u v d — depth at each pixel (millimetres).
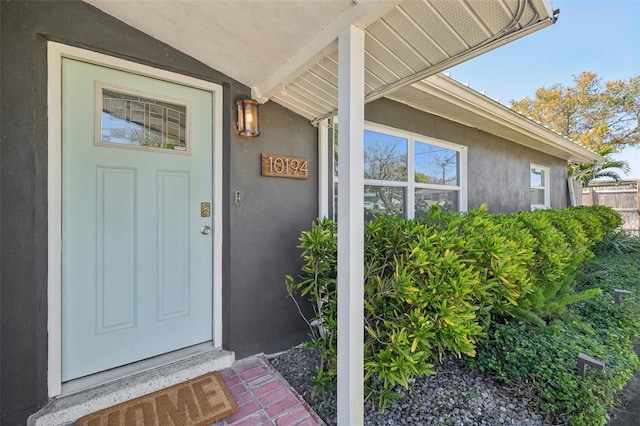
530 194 5996
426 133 3691
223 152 2191
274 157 2338
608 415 1689
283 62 1830
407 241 1968
